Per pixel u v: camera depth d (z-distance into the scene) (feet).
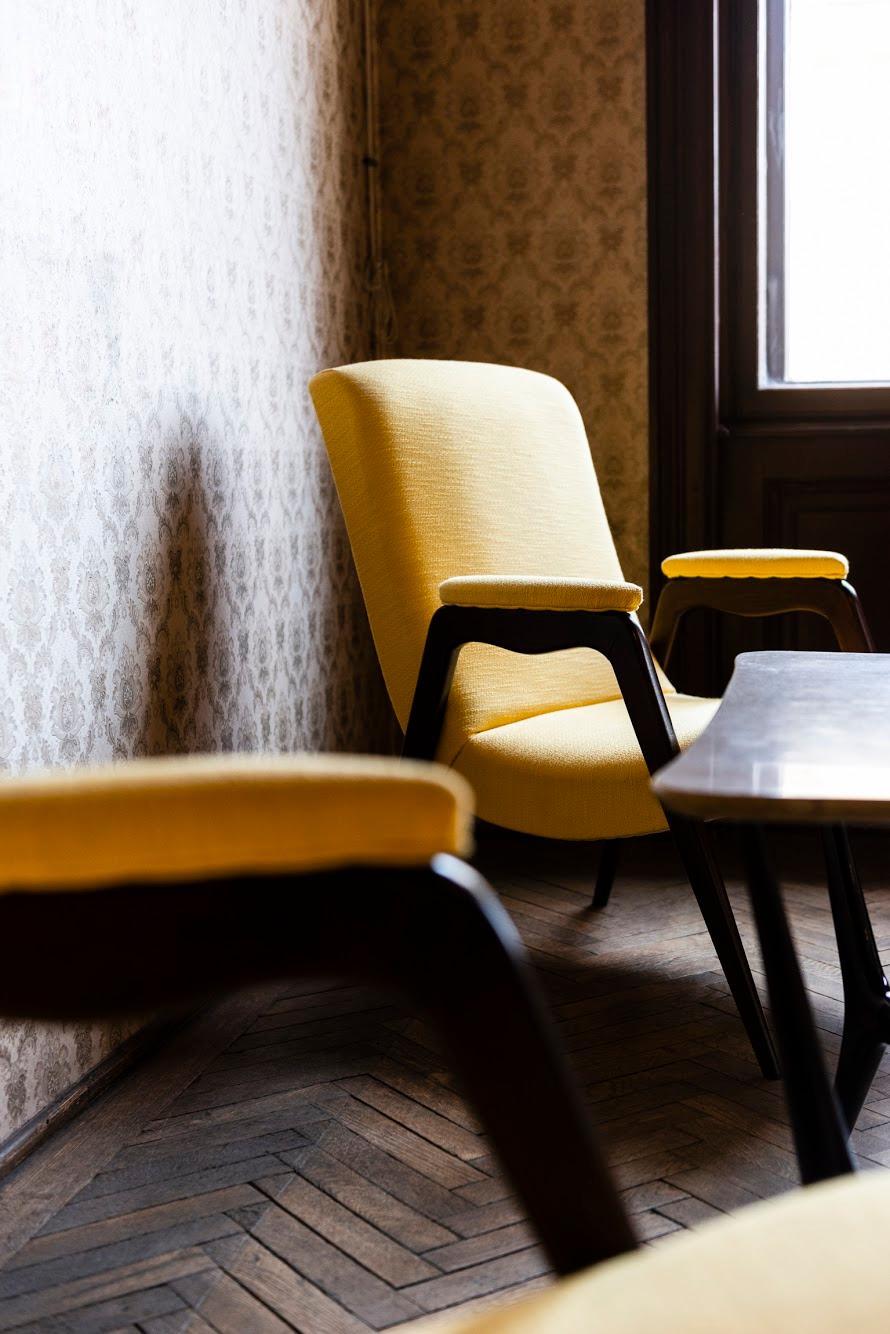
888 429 9.27
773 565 6.36
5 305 4.55
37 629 4.81
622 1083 5.28
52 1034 4.99
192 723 6.30
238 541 6.89
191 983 1.29
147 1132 4.91
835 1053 5.47
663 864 8.80
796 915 7.61
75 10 5.04
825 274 9.75
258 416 7.22
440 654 5.44
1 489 4.55
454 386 6.66
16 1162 4.62
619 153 9.41
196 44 6.33
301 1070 5.51
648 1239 4.03
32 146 4.72
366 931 1.30
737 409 9.66
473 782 5.60
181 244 6.14
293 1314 3.67
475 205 9.66
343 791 1.27
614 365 9.53
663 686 6.82
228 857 1.27
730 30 9.41
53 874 1.25
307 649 8.04
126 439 5.55
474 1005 1.31
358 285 9.34
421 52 9.65
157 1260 3.97
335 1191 4.40
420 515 6.05
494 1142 1.33
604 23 9.37
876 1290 1.24
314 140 8.30
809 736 2.32
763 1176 4.46
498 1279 3.83
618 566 7.25
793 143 9.70
